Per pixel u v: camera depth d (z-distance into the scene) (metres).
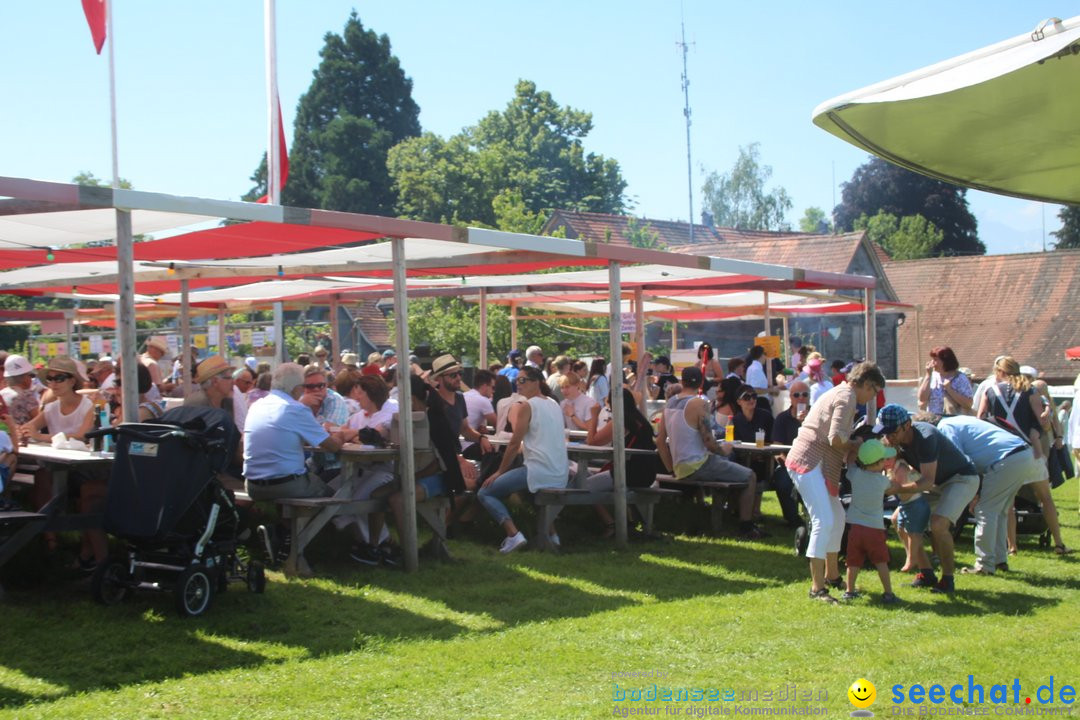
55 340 25.08
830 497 7.37
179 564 6.42
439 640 6.09
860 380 7.23
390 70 59.84
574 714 4.75
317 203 56.09
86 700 4.86
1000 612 7.04
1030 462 8.30
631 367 14.98
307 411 7.70
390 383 12.85
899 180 76.25
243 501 7.98
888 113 3.98
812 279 11.37
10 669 5.29
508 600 7.17
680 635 6.27
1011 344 35.91
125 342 6.68
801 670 5.55
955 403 10.06
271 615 6.47
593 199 62.47
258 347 20.30
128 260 6.64
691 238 52.88
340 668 5.48
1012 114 3.93
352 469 7.84
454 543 9.12
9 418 6.81
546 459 8.96
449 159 51.38
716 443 10.06
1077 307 36.03
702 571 8.31
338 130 55.34
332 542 8.65
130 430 6.32
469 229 8.10
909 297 39.19
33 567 7.42
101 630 5.97
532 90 67.69
